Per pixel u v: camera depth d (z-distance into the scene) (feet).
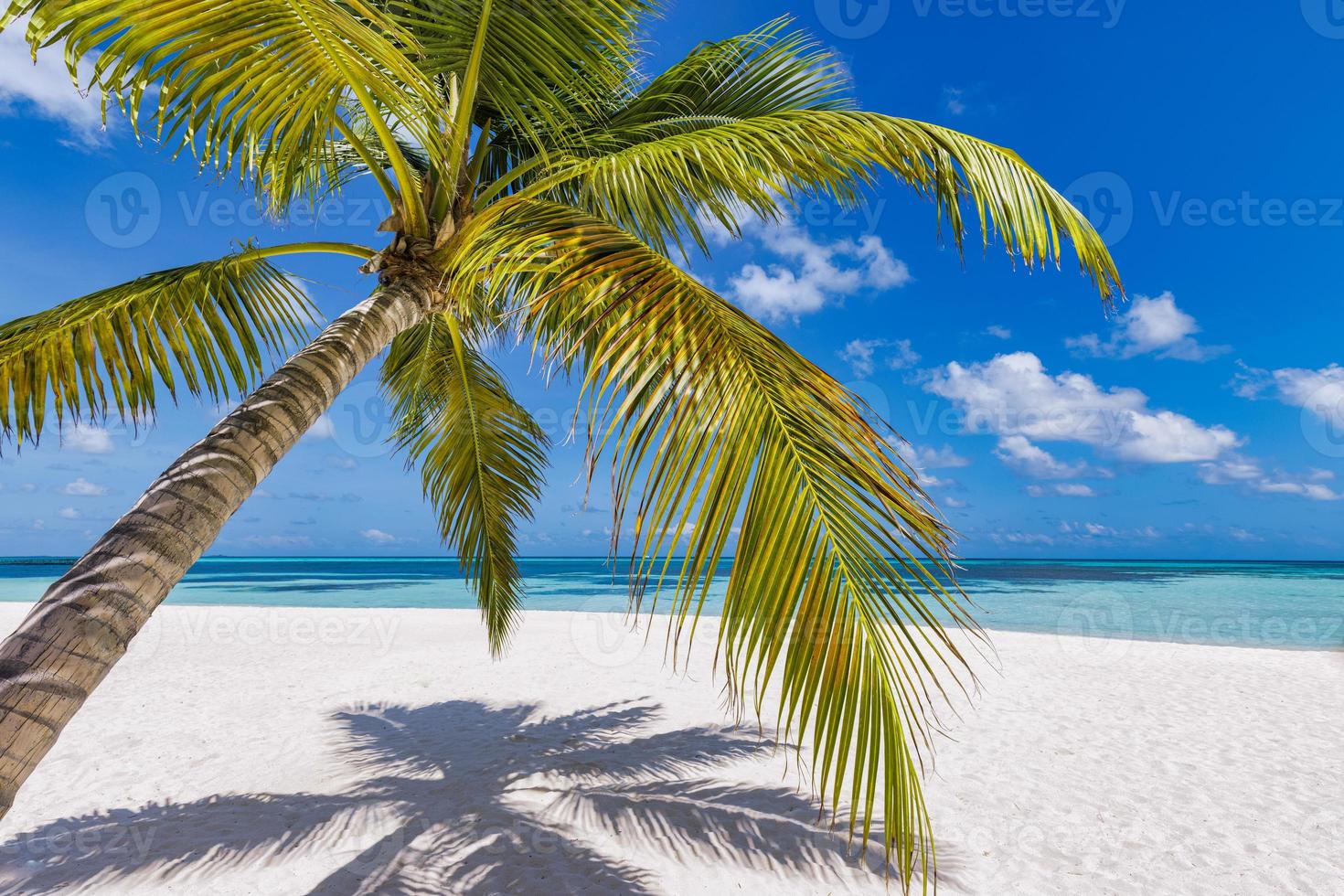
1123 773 15.08
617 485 5.56
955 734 18.11
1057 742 17.34
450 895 9.74
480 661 28.73
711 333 6.43
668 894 9.86
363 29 7.10
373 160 11.09
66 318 8.75
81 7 6.26
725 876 10.38
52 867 10.60
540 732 17.99
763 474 5.48
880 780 13.76
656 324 6.24
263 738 17.56
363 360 9.09
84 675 5.72
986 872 10.62
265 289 11.19
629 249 7.39
